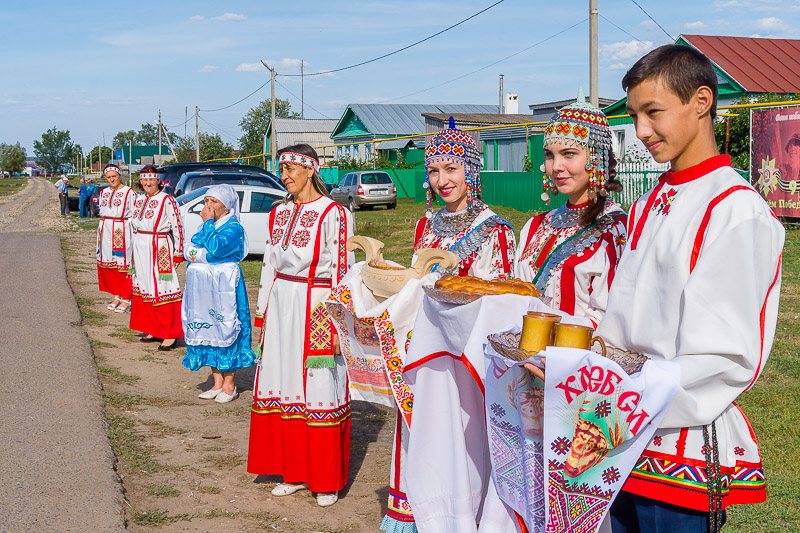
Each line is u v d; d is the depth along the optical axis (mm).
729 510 4344
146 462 5242
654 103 2273
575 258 3057
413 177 38625
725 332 2094
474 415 3154
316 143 56375
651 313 2303
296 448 4668
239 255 6820
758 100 20641
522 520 2625
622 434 2127
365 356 3654
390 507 3596
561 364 2154
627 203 20188
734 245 2105
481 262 3566
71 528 4059
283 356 4676
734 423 2309
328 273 4633
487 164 34406
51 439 5422
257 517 4426
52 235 24719
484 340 2752
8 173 171125
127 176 65688
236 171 19234
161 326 8891
